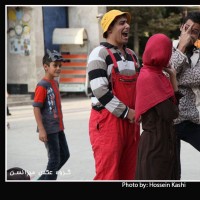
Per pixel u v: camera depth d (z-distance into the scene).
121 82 5.29
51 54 6.30
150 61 4.70
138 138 5.46
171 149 4.73
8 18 20.69
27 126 13.23
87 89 21.05
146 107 4.67
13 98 19.38
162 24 23.02
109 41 5.40
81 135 11.50
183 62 5.49
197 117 5.56
